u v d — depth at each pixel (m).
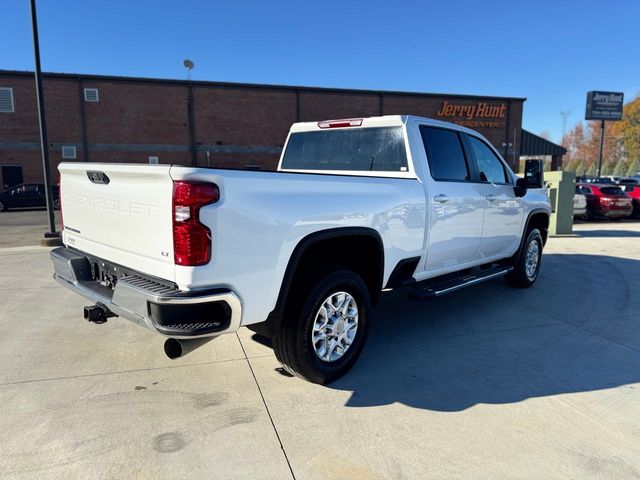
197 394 3.29
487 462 2.57
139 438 2.75
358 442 2.74
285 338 3.23
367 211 3.54
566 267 7.85
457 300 5.74
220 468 2.49
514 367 3.80
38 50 10.15
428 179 4.26
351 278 3.49
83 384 3.42
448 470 2.50
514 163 36.69
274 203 2.90
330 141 4.82
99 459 2.55
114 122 28.38
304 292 3.21
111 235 3.15
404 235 3.96
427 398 3.28
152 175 2.66
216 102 29.98
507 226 5.56
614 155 83.19
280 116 31.19
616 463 2.57
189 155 29.88
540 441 2.78
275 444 2.71
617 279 6.96
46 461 2.52
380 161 4.43
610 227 14.44
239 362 3.83
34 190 23.34
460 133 4.88
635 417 3.06
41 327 4.62
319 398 3.26
